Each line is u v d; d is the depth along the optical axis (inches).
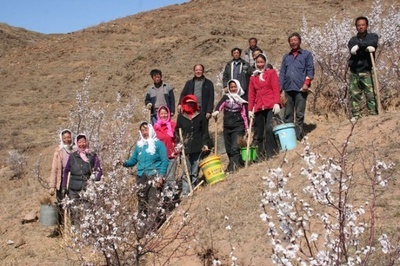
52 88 1250.6
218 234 270.2
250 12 1489.9
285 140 346.6
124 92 1102.4
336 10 1362.0
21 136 947.3
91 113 495.2
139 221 269.7
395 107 402.9
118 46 1437.0
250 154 364.5
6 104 1177.4
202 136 360.5
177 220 302.5
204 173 344.5
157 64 1221.1
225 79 405.4
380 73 447.8
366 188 255.9
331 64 461.7
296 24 1315.2
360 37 354.6
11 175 650.8
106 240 257.9
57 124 1009.5
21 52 1608.0
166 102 411.2
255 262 240.7
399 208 234.7
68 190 345.7
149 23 1565.0
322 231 228.7
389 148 287.3
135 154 326.0
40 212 378.9
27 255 334.6
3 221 407.2
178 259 268.2
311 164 169.0
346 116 423.2
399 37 456.1
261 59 361.4
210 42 1256.2
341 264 166.2
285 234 165.8
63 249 319.9
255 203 285.9
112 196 269.7
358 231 166.4
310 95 507.5
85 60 1373.0
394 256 180.4
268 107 357.1
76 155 341.1
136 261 259.6
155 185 294.0
